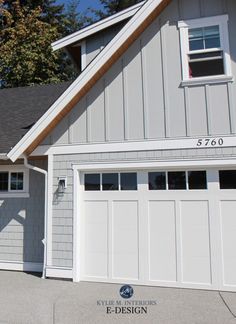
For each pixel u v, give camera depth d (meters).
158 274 8.02
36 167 9.08
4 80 22.97
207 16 8.30
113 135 8.52
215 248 7.74
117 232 8.43
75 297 7.16
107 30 10.97
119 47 8.24
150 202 8.30
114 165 8.41
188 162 7.94
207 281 7.70
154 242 8.15
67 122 8.88
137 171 8.47
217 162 7.77
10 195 10.08
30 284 8.14
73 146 8.77
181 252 7.94
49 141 8.97
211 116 7.92
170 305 6.63
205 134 7.92
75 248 8.45
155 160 8.16
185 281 7.82
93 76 8.38
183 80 8.13
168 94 8.23
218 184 7.91
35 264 9.61
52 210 8.75
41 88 13.91
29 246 9.75
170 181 8.25
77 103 8.84
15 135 10.40
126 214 8.43
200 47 8.30
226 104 7.87
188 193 8.07
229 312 6.25
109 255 8.39
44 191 9.78
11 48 22.92
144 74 8.43
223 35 8.16
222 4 8.27
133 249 8.27
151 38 8.48
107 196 8.60
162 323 5.81
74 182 8.66
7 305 6.75
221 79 7.93
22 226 9.88
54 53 23.47
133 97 8.45
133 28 8.18
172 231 8.07
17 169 10.09
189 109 8.06
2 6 25.62
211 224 7.85
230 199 7.82
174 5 8.49
